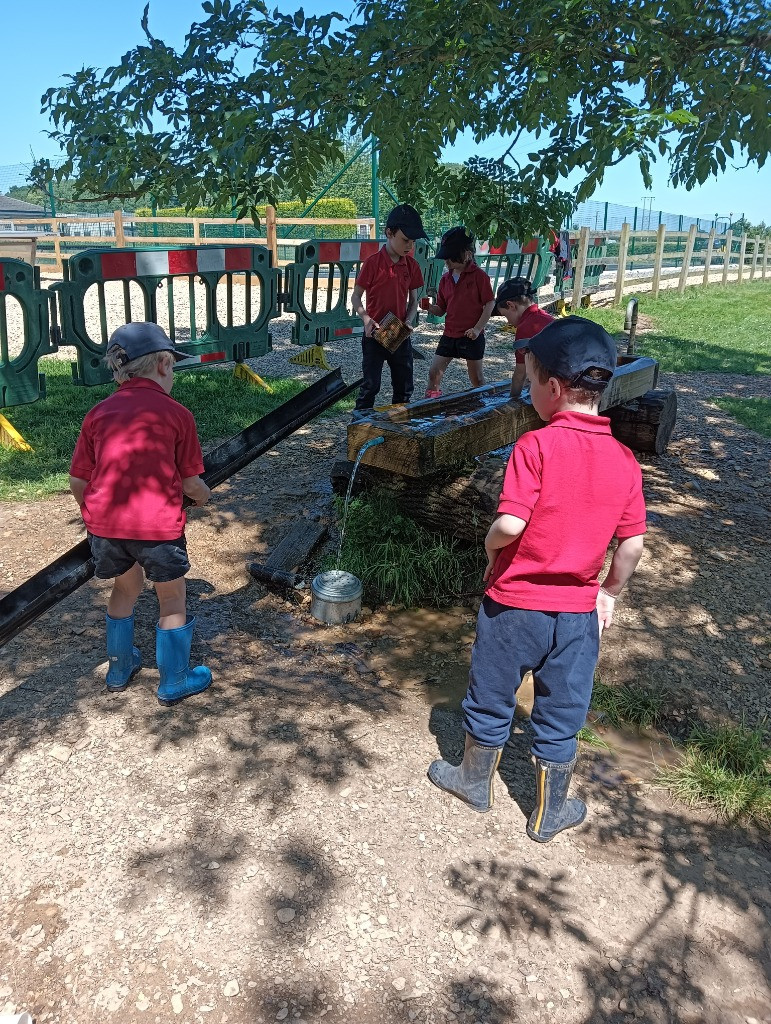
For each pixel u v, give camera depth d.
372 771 2.89
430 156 4.71
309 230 21.34
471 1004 2.07
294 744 3.00
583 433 2.31
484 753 2.67
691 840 2.71
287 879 2.39
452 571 4.43
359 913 2.30
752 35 3.93
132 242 19.05
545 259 15.10
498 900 2.38
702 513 5.59
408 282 6.31
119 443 2.87
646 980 2.17
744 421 8.08
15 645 3.62
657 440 6.46
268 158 4.88
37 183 5.54
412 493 4.59
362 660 3.80
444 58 4.33
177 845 2.50
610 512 2.32
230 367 9.48
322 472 6.14
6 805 2.63
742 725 3.32
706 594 4.39
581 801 2.80
